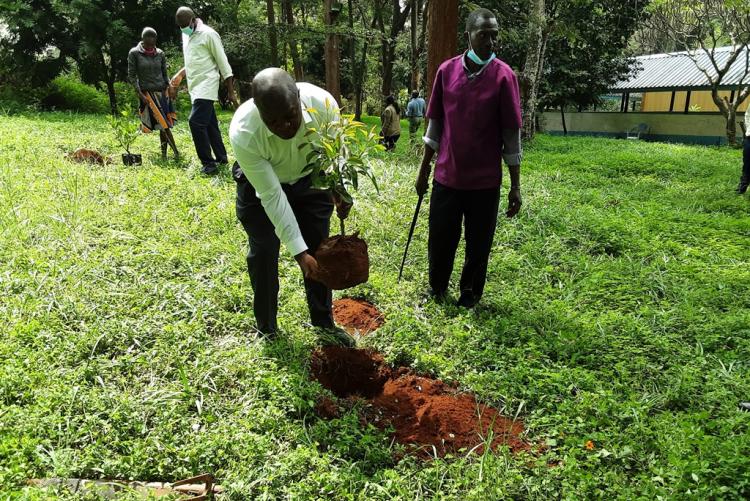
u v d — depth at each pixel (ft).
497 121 13.98
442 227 14.93
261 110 9.62
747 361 12.95
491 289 16.56
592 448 9.98
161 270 15.47
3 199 18.99
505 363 12.69
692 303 15.92
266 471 8.98
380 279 16.43
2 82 57.36
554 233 21.15
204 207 20.79
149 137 34.91
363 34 57.62
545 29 57.57
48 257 15.58
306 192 12.03
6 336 11.82
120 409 9.96
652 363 12.90
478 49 13.62
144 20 59.52
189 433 9.68
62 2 53.01
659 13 67.15
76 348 11.62
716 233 22.79
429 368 12.55
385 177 27.40
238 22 74.18
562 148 53.72
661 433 10.18
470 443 10.53
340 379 12.42
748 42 57.21
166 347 11.98
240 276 15.53
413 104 49.62
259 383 11.07
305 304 14.39
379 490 8.85
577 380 11.87
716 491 8.75
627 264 18.67
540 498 8.99
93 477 8.87
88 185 21.70
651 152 49.85
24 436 9.11
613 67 77.00
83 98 60.13
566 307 15.30
